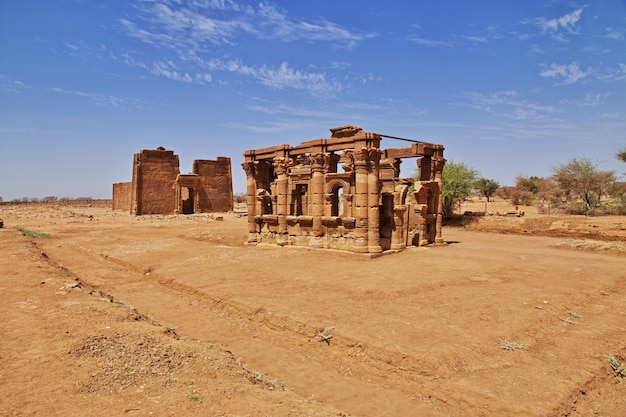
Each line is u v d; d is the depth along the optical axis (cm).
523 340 995
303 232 2558
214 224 4503
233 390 697
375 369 905
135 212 5781
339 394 821
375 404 779
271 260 2103
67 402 607
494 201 8944
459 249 2580
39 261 1867
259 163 2853
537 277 1670
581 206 4603
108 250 2611
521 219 3922
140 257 2333
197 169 6200
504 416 693
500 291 1423
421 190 2609
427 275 1659
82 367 725
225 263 2030
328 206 2456
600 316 1216
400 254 2297
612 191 4653
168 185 6022
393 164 3209
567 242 2844
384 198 2439
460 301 1293
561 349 951
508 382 786
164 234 3662
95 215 6278
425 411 749
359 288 1465
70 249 2734
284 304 1298
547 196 5419
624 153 4534
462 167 4681
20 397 613
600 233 3194
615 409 746
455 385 780
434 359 860
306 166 2794
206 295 1497
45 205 10450
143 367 751
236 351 1051
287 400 684
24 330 892
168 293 1641
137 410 595
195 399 641
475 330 1026
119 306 1189
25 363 727
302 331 1105
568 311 1228
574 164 4681
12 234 3045
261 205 2828
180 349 867
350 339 1001
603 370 857
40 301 1144
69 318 991
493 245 2862
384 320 1117
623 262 2098
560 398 728
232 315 1324
